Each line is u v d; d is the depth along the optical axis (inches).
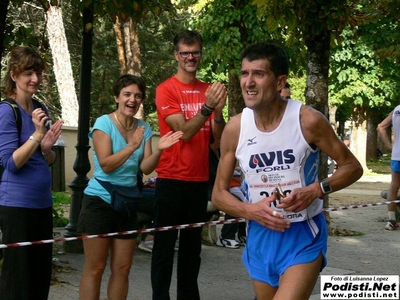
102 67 1243.8
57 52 928.9
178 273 229.9
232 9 592.4
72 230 324.8
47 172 189.5
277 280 157.2
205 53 613.9
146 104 1387.8
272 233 155.9
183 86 227.1
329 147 153.9
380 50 583.2
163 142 207.5
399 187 440.8
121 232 201.5
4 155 180.4
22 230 183.3
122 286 205.5
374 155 1551.4
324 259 157.9
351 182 155.3
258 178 155.2
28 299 185.6
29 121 187.3
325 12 337.1
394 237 406.0
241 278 287.9
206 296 257.6
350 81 963.3
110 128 206.7
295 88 1081.4
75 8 344.5
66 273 279.4
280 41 600.1
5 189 182.7
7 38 321.1
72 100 934.4
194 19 646.5
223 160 162.1
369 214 519.8
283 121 152.3
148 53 1320.1
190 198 223.1
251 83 149.9
